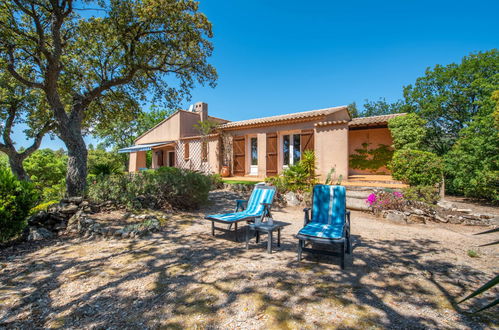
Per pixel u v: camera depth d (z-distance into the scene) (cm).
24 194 584
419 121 1220
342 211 525
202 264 430
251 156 1692
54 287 357
